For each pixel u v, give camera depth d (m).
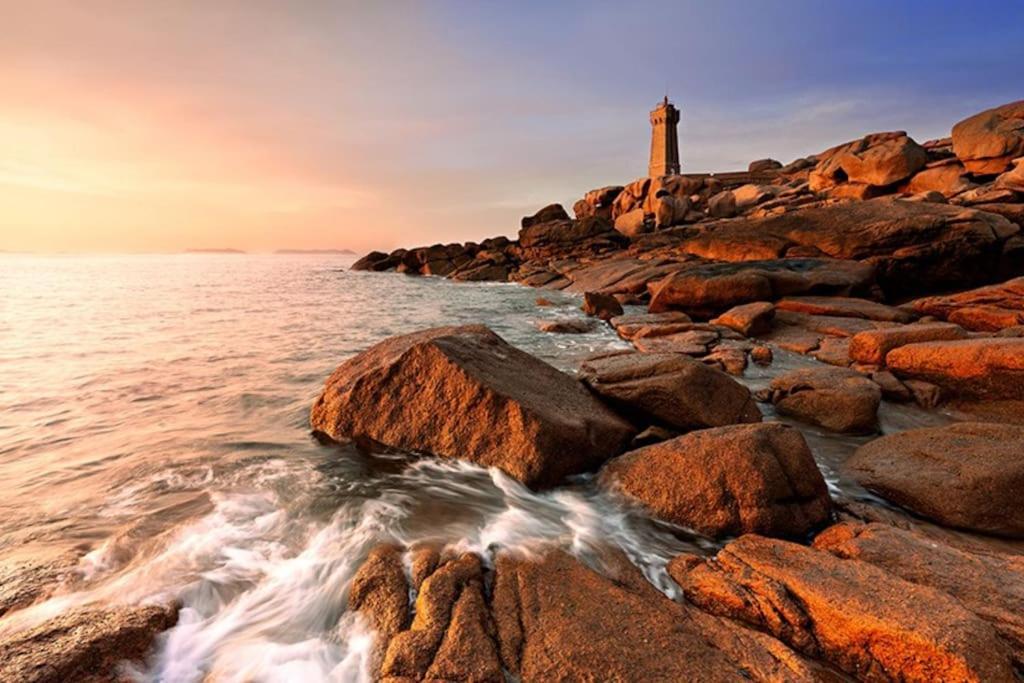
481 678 3.47
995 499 5.71
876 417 8.86
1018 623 3.83
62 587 4.58
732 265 22.81
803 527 5.55
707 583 4.51
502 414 6.93
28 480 7.04
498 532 5.49
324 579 4.74
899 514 6.17
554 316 24.34
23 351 16.47
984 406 9.61
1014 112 31.48
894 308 17.30
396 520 5.79
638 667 3.58
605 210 61.59
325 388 8.98
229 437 8.71
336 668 3.76
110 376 13.15
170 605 4.32
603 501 6.30
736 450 5.90
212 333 20.38
